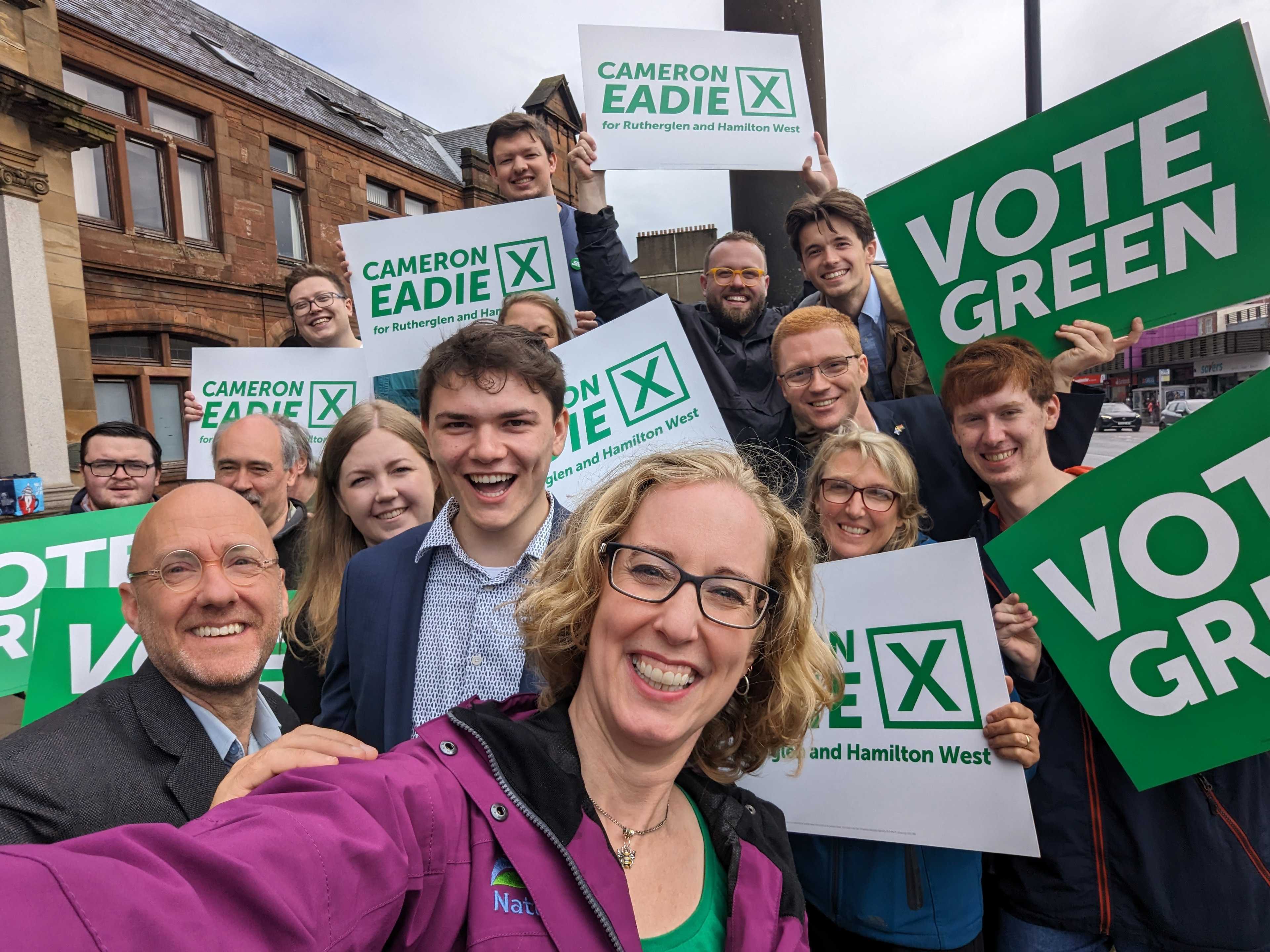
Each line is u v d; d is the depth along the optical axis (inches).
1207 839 68.0
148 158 476.7
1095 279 80.7
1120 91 78.1
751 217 170.4
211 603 58.4
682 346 105.1
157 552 58.9
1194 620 68.2
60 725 55.2
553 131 856.9
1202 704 67.8
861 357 102.5
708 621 40.6
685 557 41.1
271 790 32.3
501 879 34.4
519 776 36.7
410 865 32.3
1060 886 72.2
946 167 87.8
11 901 19.9
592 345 108.2
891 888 71.5
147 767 55.9
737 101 127.3
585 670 43.1
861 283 124.3
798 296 170.7
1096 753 73.2
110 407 459.2
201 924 22.9
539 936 33.5
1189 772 67.5
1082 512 72.3
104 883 21.8
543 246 128.0
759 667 49.3
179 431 497.7
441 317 130.1
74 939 20.2
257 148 532.7
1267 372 66.0
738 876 42.9
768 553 45.7
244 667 60.6
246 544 61.0
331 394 149.3
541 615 44.5
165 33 505.0
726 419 125.4
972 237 87.0
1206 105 74.1
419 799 33.9
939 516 100.1
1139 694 69.7
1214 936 67.0
